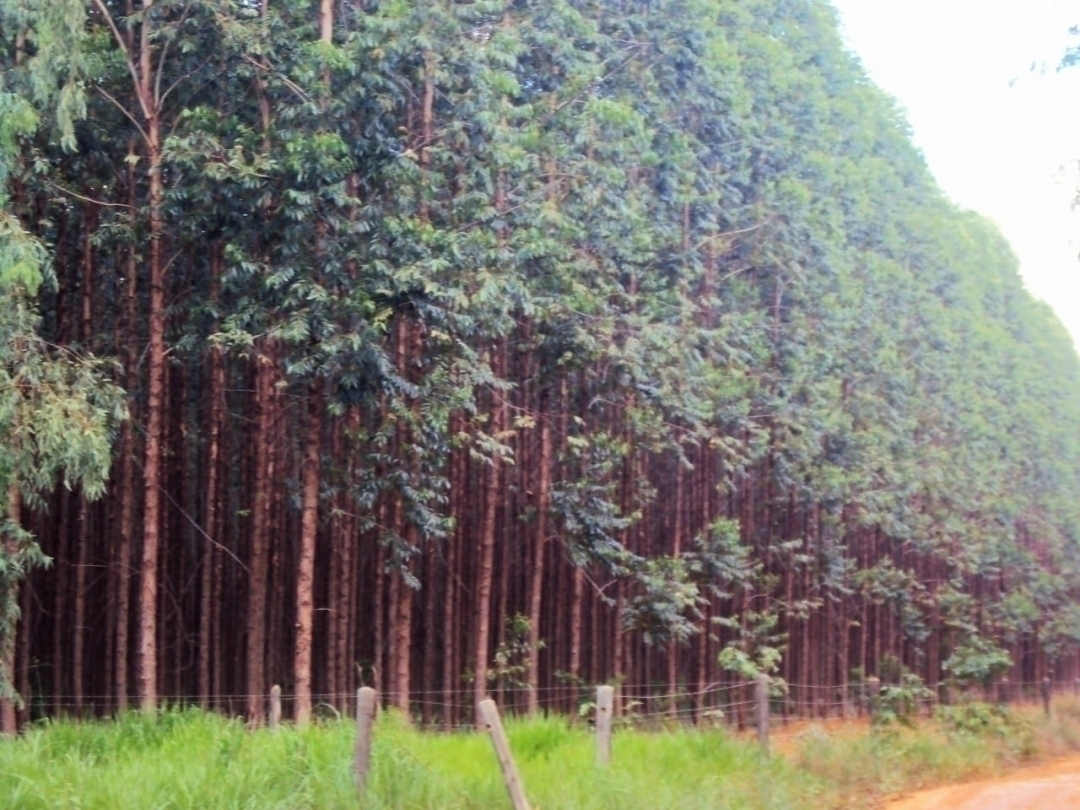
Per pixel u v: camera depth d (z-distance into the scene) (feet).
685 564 82.17
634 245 73.82
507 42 62.03
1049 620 148.56
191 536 73.92
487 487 72.64
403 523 66.49
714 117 83.25
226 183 55.52
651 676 90.22
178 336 64.75
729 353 85.87
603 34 75.77
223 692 74.64
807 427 94.38
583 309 68.49
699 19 79.56
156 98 58.29
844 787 48.06
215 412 67.31
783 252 94.48
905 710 78.64
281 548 72.54
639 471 81.87
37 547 49.93
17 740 39.91
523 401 73.72
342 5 61.77
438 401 60.08
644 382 73.97
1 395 46.11
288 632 75.46
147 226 59.16
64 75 51.85
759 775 44.37
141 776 32.86
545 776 38.63
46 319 64.80
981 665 102.01
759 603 96.84
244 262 54.39
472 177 62.34
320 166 54.44
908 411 118.93
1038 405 163.73
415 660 77.71
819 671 109.29
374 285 55.52
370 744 33.81
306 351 55.88
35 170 54.60
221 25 56.85
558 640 81.92
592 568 78.79
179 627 71.20
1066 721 83.66
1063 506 161.07
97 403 51.13
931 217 137.80
